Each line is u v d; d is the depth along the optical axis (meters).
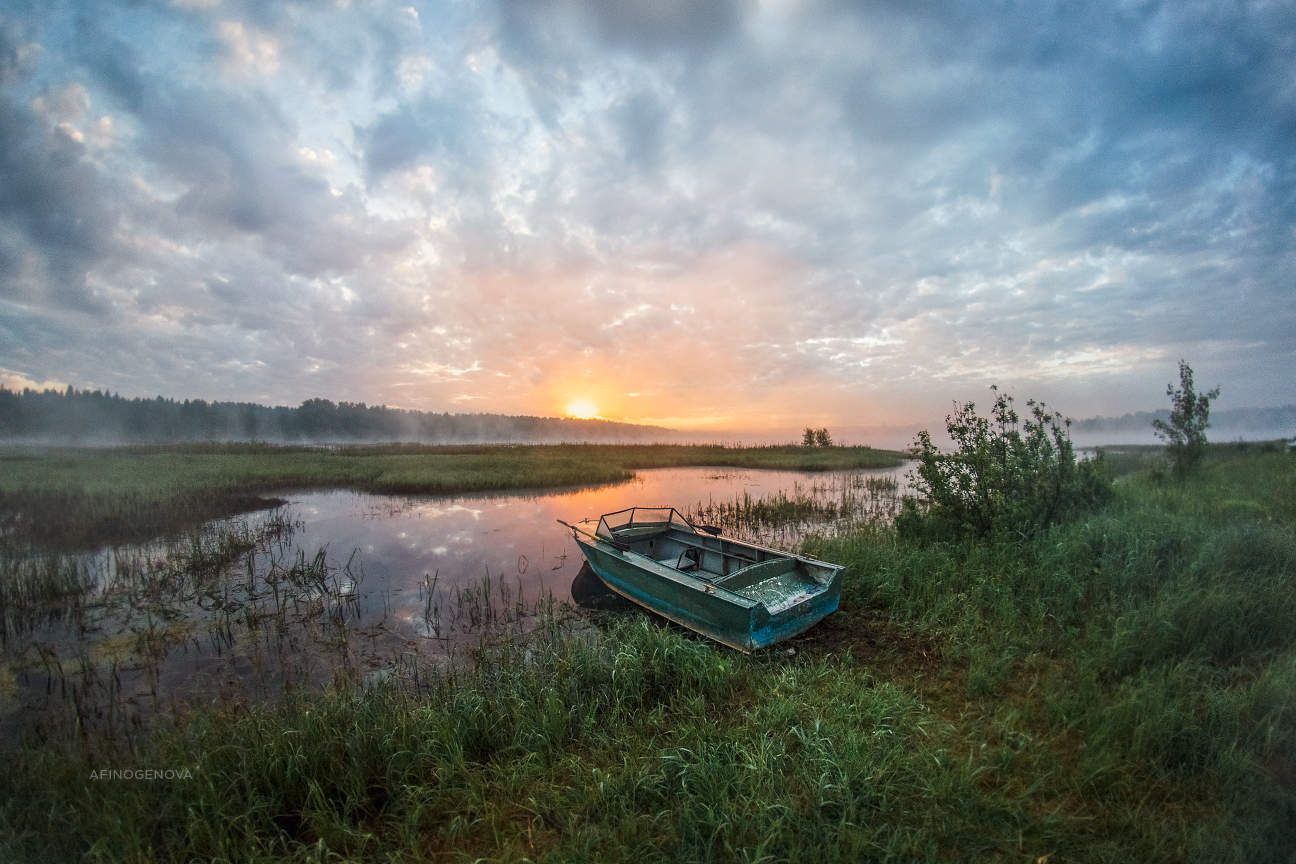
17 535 13.27
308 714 4.74
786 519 15.44
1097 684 4.98
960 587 7.69
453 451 43.94
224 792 3.96
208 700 5.83
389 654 7.05
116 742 4.98
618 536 9.86
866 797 3.69
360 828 3.79
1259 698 4.29
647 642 6.41
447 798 4.08
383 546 12.66
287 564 11.17
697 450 45.12
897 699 4.90
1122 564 7.32
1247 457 18.81
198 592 9.47
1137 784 3.80
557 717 4.83
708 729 4.61
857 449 45.19
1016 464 9.72
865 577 8.25
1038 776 3.90
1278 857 3.06
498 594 9.30
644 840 3.53
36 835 3.62
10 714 5.59
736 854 3.37
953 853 3.32
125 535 13.60
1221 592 5.97
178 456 33.91
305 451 43.12
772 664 6.04
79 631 7.82
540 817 3.84
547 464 29.34
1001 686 5.23
